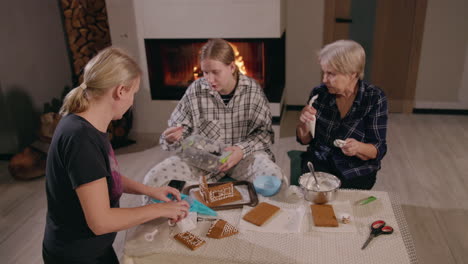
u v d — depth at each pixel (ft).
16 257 6.81
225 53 5.79
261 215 4.34
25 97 10.82
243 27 10.46
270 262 3.70
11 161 9.64
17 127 10.58
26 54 10.74
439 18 12.25
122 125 11.37
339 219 4.30
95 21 11.53
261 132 6.58
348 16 12.69
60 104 10.59
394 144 11.09
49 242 3.91
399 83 13.20
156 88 11.53
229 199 4.76
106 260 4.12
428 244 6.86
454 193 8.49
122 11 10.78
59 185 3.60
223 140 6.77
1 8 9.84
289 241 3.98
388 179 9.18
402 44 12.68
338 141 5.41
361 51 5.33
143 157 10.68
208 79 5.95
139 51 11.15
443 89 13.09
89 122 3.57
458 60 12.63
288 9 12.87
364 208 4.51
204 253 3.84
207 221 4.37
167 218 4.41
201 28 10.62
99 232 3.56
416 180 9.09
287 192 4.84
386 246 3.87
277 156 10.49
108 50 3.62
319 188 4.77
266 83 11.13
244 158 6.35
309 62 13.42
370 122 5.76
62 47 12.19
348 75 5.35
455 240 6.95
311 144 6.45
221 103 6.50
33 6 10.89
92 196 3.46
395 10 12.34
